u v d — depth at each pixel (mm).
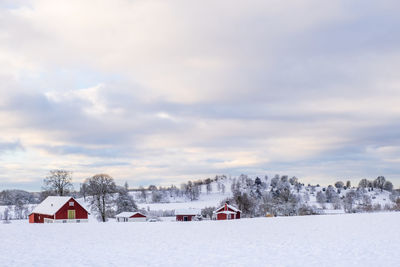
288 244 31609
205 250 29047
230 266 22953
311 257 25359
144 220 98000
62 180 101500
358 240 32656
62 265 23250
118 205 103250
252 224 51344
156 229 45719
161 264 23641
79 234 40188
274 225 49188
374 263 22938
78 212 81500
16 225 51125
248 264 23500
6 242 33750
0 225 51219
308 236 36656
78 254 27266
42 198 113625
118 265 23297
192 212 99500
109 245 31906
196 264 23625
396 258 24250
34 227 48094
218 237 37250
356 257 24891
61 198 83312
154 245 31859
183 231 43312
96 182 93500
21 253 27672
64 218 79562
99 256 26484
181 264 23656
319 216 62344
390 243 30406
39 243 33094
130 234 40156
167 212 138625
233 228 46344
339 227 44062
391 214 60875
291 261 24172
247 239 35438
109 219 107500
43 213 82312
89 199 93188
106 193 93750
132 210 104500
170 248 30172
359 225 45438
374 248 28141
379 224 45844
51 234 40062
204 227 48219
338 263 23203
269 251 28188
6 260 24875
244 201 114875
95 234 40281
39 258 25594
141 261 24578
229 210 93188
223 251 28500
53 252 28125
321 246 29984
